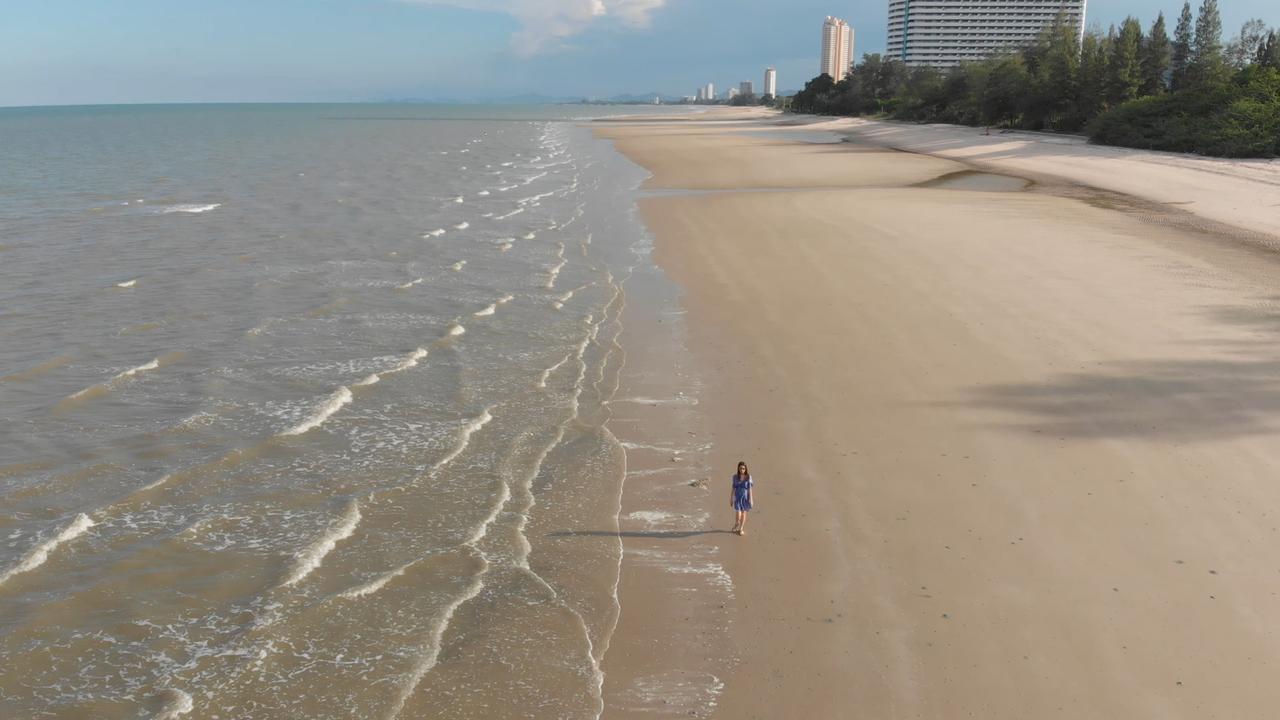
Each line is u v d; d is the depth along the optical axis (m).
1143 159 56.81
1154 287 21.94
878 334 18.59
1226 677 8.05
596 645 8.80
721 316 20.47
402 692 8.12
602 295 22.80
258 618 9.23
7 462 12.98
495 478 12.56
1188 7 83.94
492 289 23.50
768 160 64.06
